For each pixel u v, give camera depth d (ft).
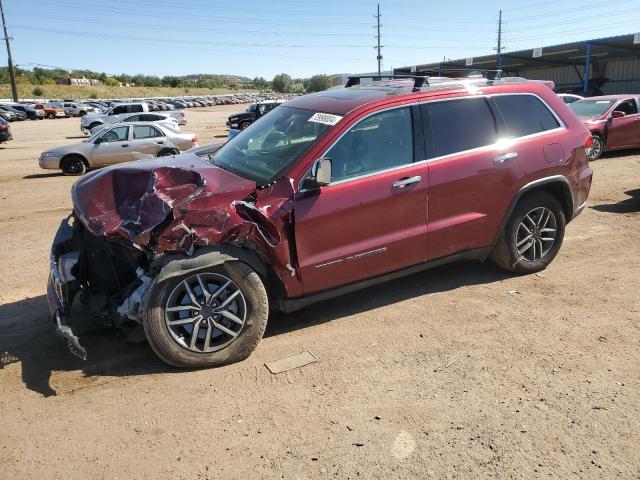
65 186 40.45
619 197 28.35
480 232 15.43
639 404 10.53
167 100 246.68
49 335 14.08
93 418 10.56
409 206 13.99
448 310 14.90
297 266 12.79
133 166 13.67
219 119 150.10
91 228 11.85
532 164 15.81
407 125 14.15
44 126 136.98
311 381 11.64
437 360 12.35
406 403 10.75
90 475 9.04
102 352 13.14
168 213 11.57
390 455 9.30
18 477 9.02
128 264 13.10
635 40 82.84
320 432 9.95
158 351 11.79
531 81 16.99
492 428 9.93
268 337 13.70
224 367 12.34
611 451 9.27
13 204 33.14
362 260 13.65
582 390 11.04
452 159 14.57
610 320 14.07
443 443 9.57
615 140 41.88
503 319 14.29
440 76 18.31
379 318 14.55
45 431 10.20
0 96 286.66
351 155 13.38
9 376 12.14
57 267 12.66
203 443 9.75
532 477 8.71
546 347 12.80
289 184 12.55
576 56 112.57
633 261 18.39
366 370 12.01
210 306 12.07
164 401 11.06
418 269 14.90
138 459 9.39
